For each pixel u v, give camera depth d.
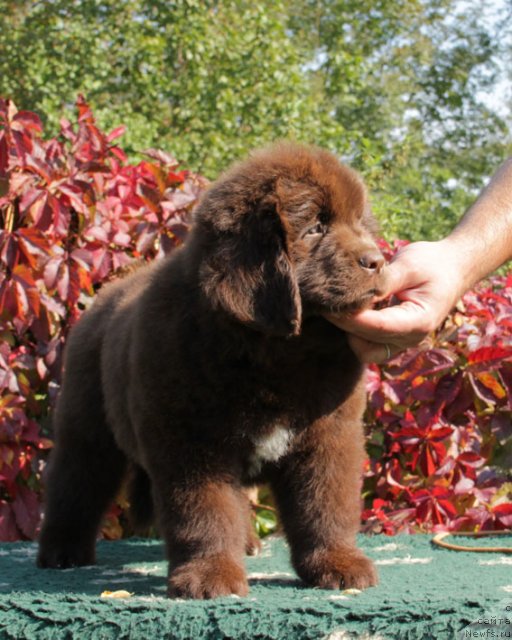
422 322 1.14
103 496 1.41
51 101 5.09
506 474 1.68
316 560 1.17
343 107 7.99
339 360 1.18
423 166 8.66
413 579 1.18
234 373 1.15
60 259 1.60
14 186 1.59
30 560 1.41
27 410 1.65
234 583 1.10
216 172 5.32
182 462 1.14
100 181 1.69
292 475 1.20
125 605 1.01
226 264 1.12
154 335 1.15
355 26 8.34
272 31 5.73
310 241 1.18
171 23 5.66
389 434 1.65
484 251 1.23
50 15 5.97
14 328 1.65
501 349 1.56
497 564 1.28
